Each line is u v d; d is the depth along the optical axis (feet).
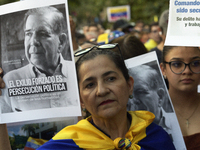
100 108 4.87
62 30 5.35
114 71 4.98
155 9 42.39
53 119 6.35
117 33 11.34
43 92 5.44
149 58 6.72
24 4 5.45
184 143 6.22
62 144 4.99
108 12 28.99
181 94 6.70
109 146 5.00
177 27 5.99
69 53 5.32
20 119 5.49
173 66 6.52
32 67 5.44
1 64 5.55
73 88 5.32
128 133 5.24
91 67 4.97
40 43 5.41
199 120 6.66
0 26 5.52
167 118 6.41
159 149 5.47
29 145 6.29
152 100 6.56
